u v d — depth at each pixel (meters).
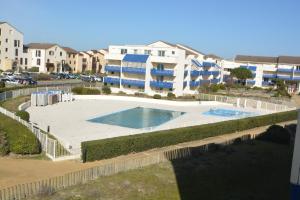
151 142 33.78
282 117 54.81
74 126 44.12
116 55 87.69
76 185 23.09
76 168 26.89
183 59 85.62
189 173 27.41
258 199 23.19
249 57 138.00
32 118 47.12
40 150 30.31
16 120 35.66
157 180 25.31
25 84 83.88
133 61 83.88
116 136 34.44
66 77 112.25
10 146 28.72
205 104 74.94
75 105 61.69
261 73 122.81
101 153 29.66
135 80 84.81
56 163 27.94
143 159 27.97
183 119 55.34
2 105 50.81
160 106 68.88
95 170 24.52
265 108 72.88
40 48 124.88
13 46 117.44
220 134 42.47
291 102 84.81
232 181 26.33
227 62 125.19
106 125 46.50
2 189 20.28
